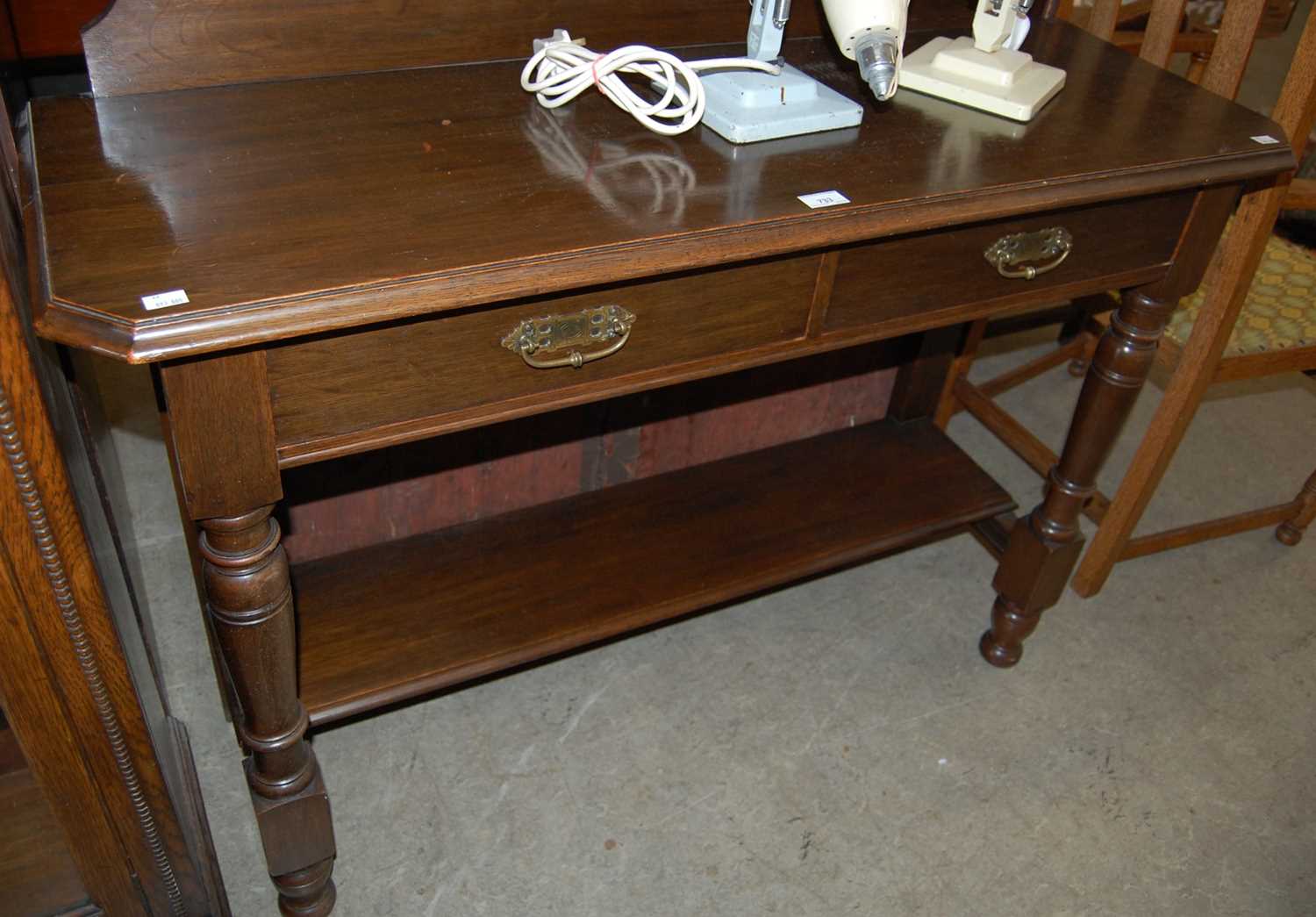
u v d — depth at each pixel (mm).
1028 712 1592
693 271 934
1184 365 1559
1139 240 1200
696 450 1699
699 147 1019
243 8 1011
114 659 924
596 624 1317
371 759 1439
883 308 1076
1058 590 1571
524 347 890
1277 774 1534
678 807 1410
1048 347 2420
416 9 1085
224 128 967
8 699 885
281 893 1227
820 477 1604
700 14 1222
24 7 1044
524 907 1286
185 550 1737
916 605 1752
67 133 934
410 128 1002
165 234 806
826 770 1475
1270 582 1868
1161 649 1719
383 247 814
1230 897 1366
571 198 906
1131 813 1460
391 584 1343
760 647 1649
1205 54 2391
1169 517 1990
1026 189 1007
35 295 743
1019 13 1212
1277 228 2154
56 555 831
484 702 1526
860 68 1069
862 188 971
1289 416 2293
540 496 1588
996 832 1419
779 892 1325
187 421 795
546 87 1051
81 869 1052
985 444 2139
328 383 833
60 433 840
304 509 1383
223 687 1286
